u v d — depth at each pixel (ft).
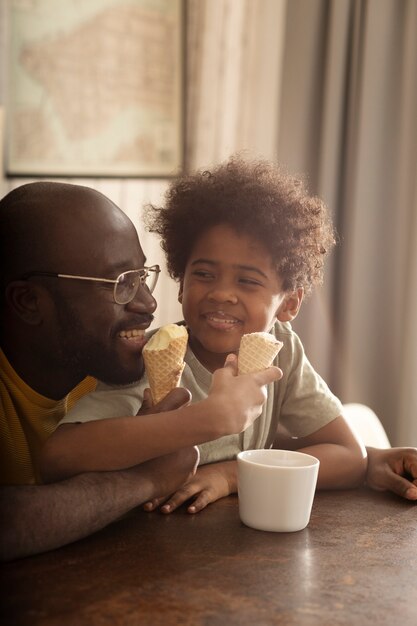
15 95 8.65
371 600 2.38
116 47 9.41
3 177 8.58
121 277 3.29
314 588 2.45
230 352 3.76
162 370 3.15
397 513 3.34
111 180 9.50
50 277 3.22
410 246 8.49
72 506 2.72
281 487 2.94
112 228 3.33
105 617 2.21
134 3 9.52
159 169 9.91
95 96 9.29
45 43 8.84
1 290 3.29
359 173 8.86
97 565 2.58
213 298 3.67
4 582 2.42
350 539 2.94
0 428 3.38
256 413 3.13
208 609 2.28
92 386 3.68
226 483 3.45
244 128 10.44
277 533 2.97
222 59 10.25
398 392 8.78
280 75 9.97
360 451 3.94
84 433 3.00
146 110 9.75
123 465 2.99
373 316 8.93
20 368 3.39
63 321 3.26
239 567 2.60
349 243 9.00
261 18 10.33
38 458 3.41
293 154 9.46
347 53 9.11
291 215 3.87
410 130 8.57
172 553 2.71
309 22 9.32
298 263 3.90
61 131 9.04
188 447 3.18
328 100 9.14
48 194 3.32
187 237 3.93
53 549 2.69
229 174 3.98
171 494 3.30
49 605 2.27
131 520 3.06
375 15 8.77
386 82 8.78
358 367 8.93
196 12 10.21
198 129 10.26
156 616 2.22
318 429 4.08
